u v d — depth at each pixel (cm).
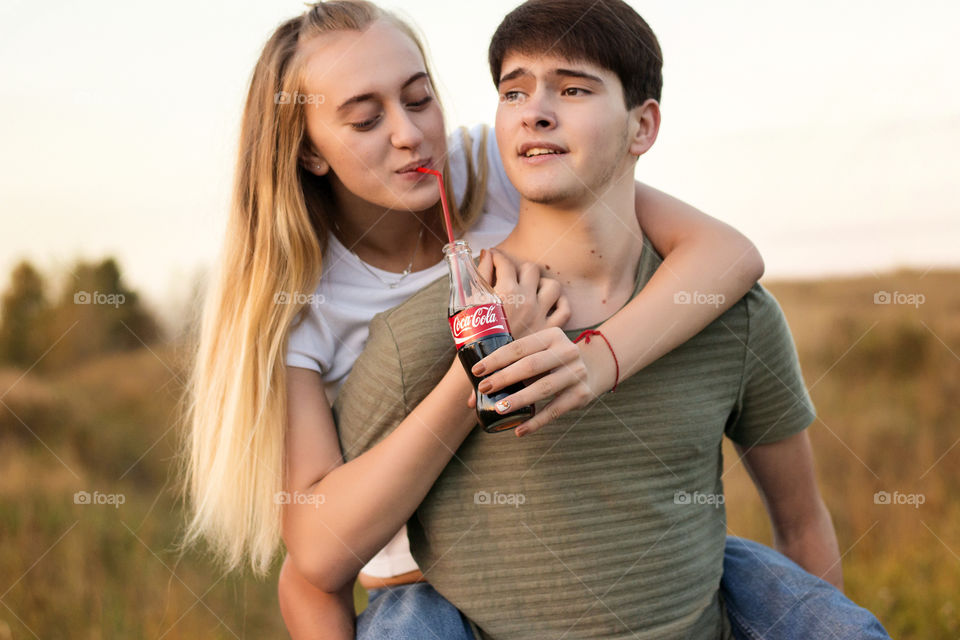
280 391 167
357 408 156
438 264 191
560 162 143
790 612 158
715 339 158
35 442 456
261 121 180
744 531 335
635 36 147
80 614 304
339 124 175
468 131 205
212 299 188
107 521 362
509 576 148
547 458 147
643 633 148
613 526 148
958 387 437
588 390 133
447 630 149
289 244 176
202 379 189
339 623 162
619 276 156
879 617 269
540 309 144
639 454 150
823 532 184
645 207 174
